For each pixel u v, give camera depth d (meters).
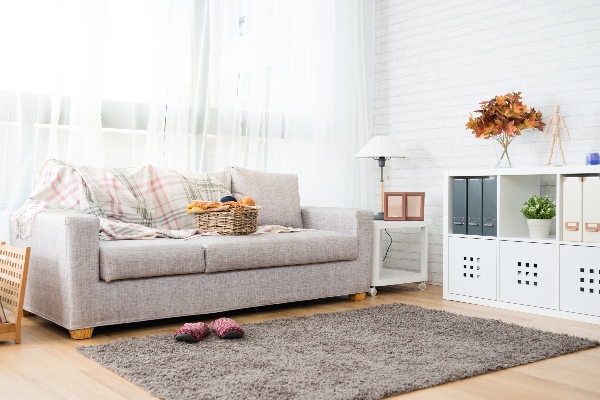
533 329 2.98
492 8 4.29
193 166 4.14
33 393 2.03
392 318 3.22
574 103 3.81
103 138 3.83
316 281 3.64
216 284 3.21
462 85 4.48
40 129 3.57
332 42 4.86
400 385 2.10
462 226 3.90
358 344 2.67
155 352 2.50
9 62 3.46
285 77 4.61
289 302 3.83
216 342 2.67
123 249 2.86
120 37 3.84
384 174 5.09
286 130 4.61
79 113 3.65
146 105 3.94
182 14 4.04
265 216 4.00
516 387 2.16
